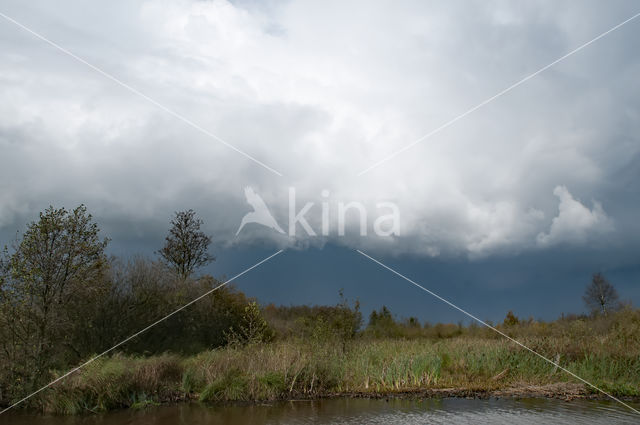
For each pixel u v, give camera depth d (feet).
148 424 34.60
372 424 33.58
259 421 35.04
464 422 33.63
